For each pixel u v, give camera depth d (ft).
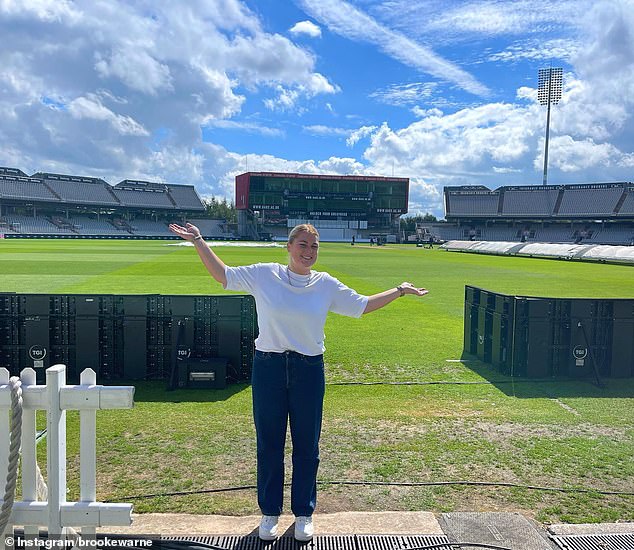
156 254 132.87
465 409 20.75
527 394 22.88
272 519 10.85
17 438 8.59
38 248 159.53
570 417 19.76
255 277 10.94
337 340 34.37
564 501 13.11
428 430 18.28
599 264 129.59
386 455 16.02
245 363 24.16
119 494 13.37
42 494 10.44
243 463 15.38
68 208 326.24
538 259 153.28
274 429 10.98
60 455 9.03
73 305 23.81
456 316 44.04
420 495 13.41
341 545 10.43
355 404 21.31
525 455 16.06
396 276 83.35
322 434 17.81
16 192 295.89
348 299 11.26
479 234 332.39
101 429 18.04
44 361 23.77
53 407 8.84
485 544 10.41
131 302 23.86
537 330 25.30
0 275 73.10
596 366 24.53
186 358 23.50
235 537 10.75
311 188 307.17
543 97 291.38
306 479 11.05
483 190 331.36
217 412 20.02
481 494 13.48
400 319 42.47
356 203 312.50
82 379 8.99
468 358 29.60
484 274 89.30
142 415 19.60
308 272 11.10
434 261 129.29
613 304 25.25
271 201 305.12
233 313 23.71
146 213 362.12
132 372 24.11
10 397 8.60
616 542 10.72
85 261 103.24
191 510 12.60
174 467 15.06
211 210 458.50
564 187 303.68
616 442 17.21
